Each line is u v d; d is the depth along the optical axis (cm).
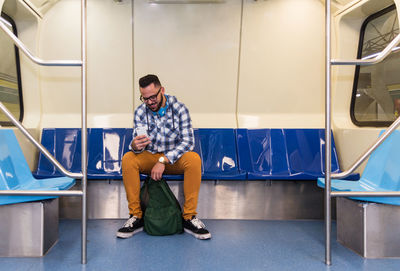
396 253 195
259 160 298
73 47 313
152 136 246
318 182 241
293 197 291
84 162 177
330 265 182
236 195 288
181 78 322
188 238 228
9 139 211
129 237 229
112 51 317
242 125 327
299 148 306
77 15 312
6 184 188
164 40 318
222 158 298
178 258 191
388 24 278
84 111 174
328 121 178
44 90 319
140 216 240
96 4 312
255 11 316
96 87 320
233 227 260
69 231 245
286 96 329
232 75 324
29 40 307
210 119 327
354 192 178
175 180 279
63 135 304
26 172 219
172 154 232
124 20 314
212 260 188
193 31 318
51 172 287
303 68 326
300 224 273
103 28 314
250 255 197
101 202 286
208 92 325
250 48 321
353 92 321
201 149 302
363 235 194
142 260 187
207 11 317
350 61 175
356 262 187
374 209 193
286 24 319
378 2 271
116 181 285
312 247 213
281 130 313
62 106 321
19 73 310
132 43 317
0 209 190
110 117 323
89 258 189
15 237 191
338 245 218
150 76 230
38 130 310
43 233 193
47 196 189
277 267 179
